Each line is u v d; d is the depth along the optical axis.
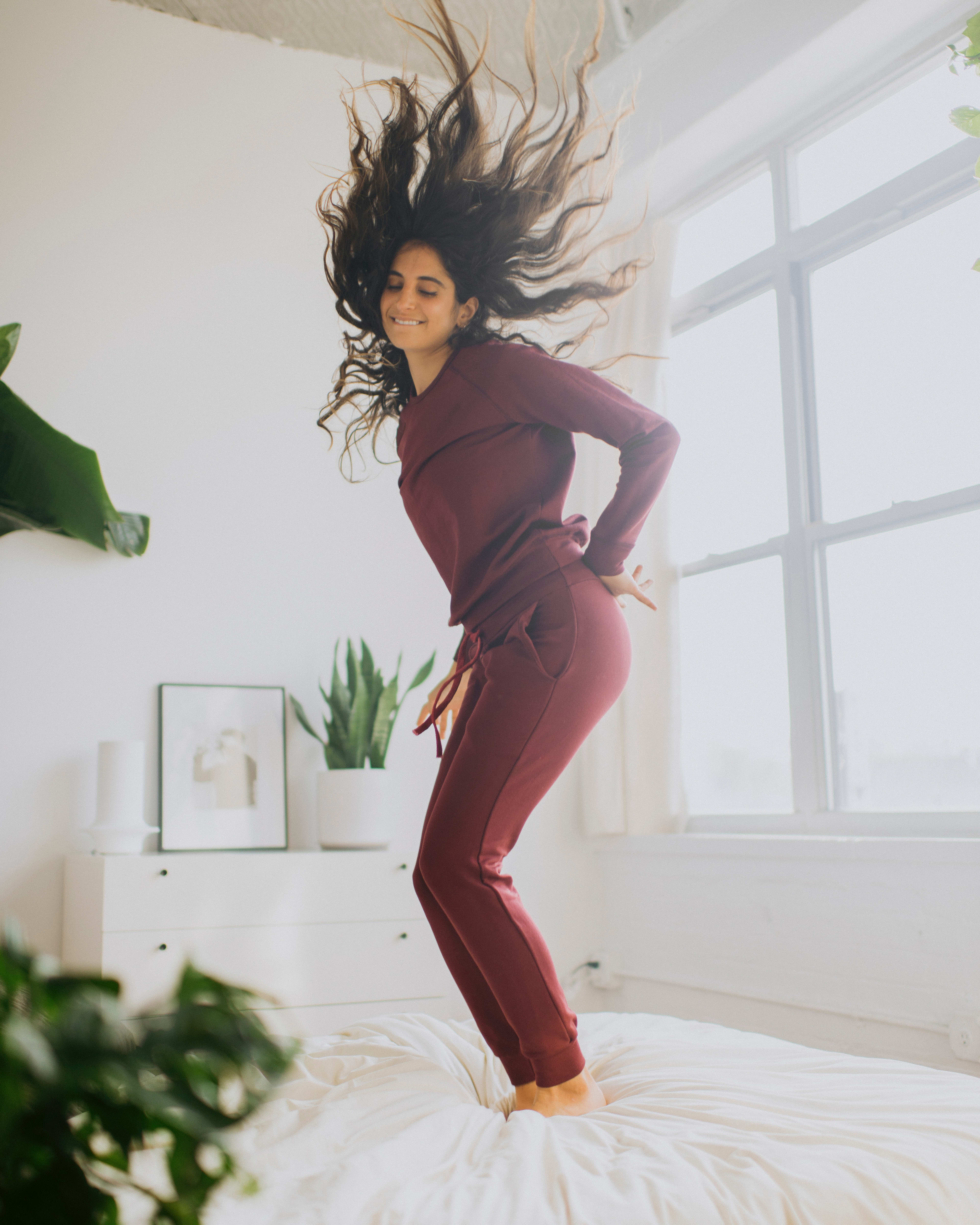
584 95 1.62
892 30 3.03
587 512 3.80
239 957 2.65
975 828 2.62
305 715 3.30
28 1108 0.43
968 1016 2.39
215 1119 0.46
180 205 3.44
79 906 2.73
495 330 1.61
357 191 1.52
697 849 3.21
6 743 2.93
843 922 2.75
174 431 3.31
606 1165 1.02
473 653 1.49
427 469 1.49
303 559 3.43
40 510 2.92
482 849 1.36
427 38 3.62
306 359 3.56
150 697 3.13
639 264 1.75
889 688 2.96
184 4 3.51
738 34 3.38
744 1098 1.20
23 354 3.16
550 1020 1.33
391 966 2.83
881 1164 0.99
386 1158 1.03
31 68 3.30
